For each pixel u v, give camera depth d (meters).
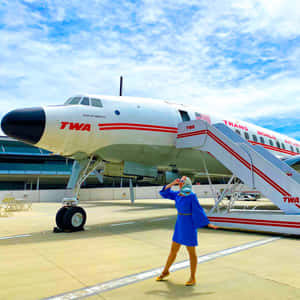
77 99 8.18
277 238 6.17
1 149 34.44
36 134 7.12
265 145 13.76
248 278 3.46
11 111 7.12
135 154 8.78
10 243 5.76
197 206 3.31
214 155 8.12
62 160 37.84
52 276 3.56
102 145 8.12
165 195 3.68
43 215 12.22
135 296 2.88
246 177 7.36
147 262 4.22
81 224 7.43
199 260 4.32
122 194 27.53
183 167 10.39
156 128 8.99
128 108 8.70
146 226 8.30
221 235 6.59
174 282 3.31
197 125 8.66
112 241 5.93
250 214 7.03
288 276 3.54
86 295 2.91
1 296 2.89
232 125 12.02
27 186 36.84
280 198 6.75
